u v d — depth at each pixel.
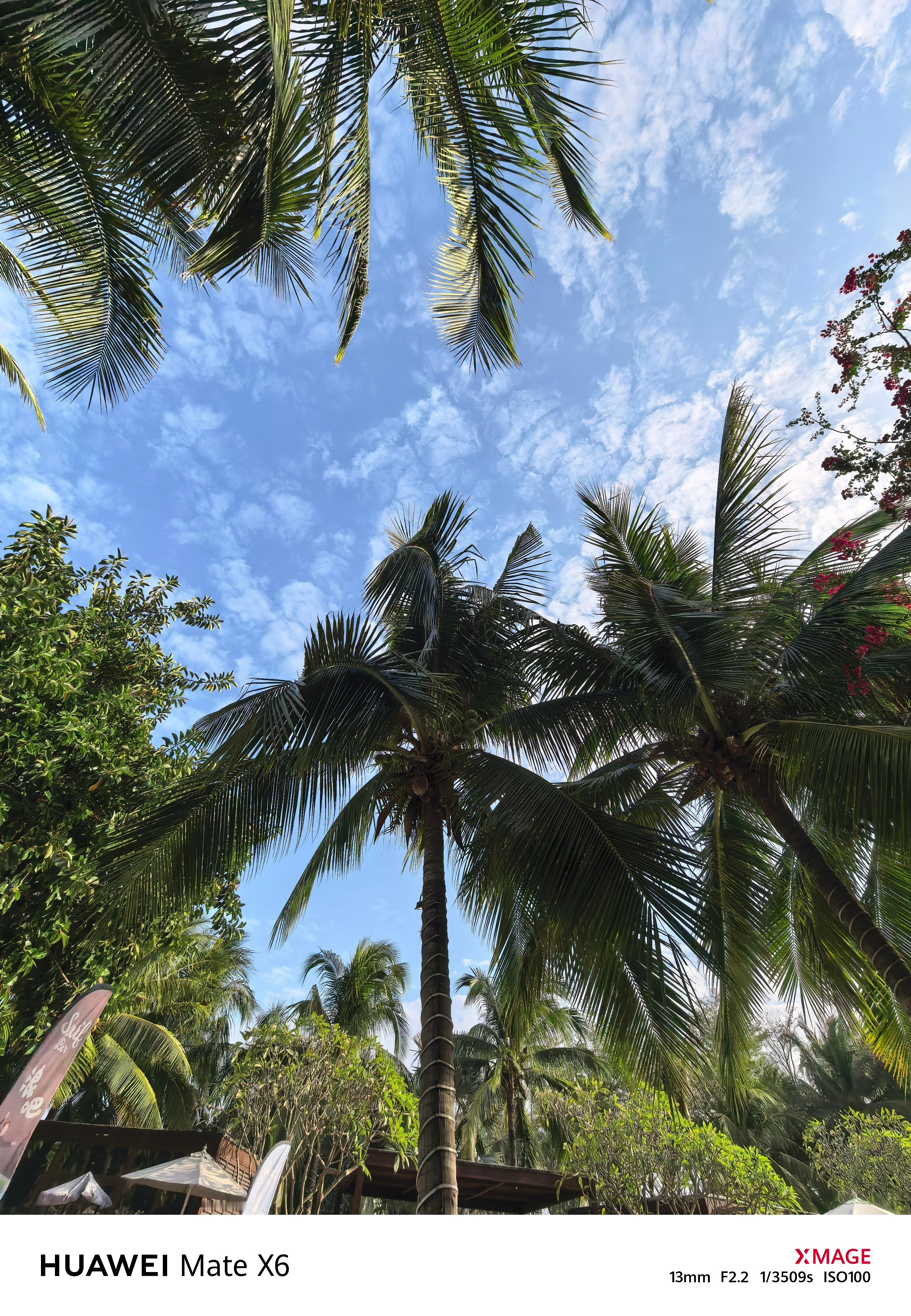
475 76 4.76
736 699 7.84
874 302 6.23
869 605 7.26
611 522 8.43
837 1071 23.06
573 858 6.41
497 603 8.73
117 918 6.75
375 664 7.03
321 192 4.79
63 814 6.87
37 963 7.21
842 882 6.95
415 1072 20.91
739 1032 8.19
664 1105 9.66
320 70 4.54
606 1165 9.36
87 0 3.73
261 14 4.05
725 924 8.19
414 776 7.57
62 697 6.97
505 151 5.06
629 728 8.09
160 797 7.81
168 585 9.90
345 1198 12.34
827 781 6.47
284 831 6.91
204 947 15.66
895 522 8.09
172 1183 8.19
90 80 4.08
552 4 4.55
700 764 7.90
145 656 9.10
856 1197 12.27
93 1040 13.88
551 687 8.66
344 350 5.77
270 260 5.32
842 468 6.48
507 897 6.92
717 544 8.64
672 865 6.40
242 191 4.77
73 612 8.25
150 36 3.93
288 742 6.55
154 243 5.58
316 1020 10.11
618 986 5.94
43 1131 10.53
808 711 7.54
